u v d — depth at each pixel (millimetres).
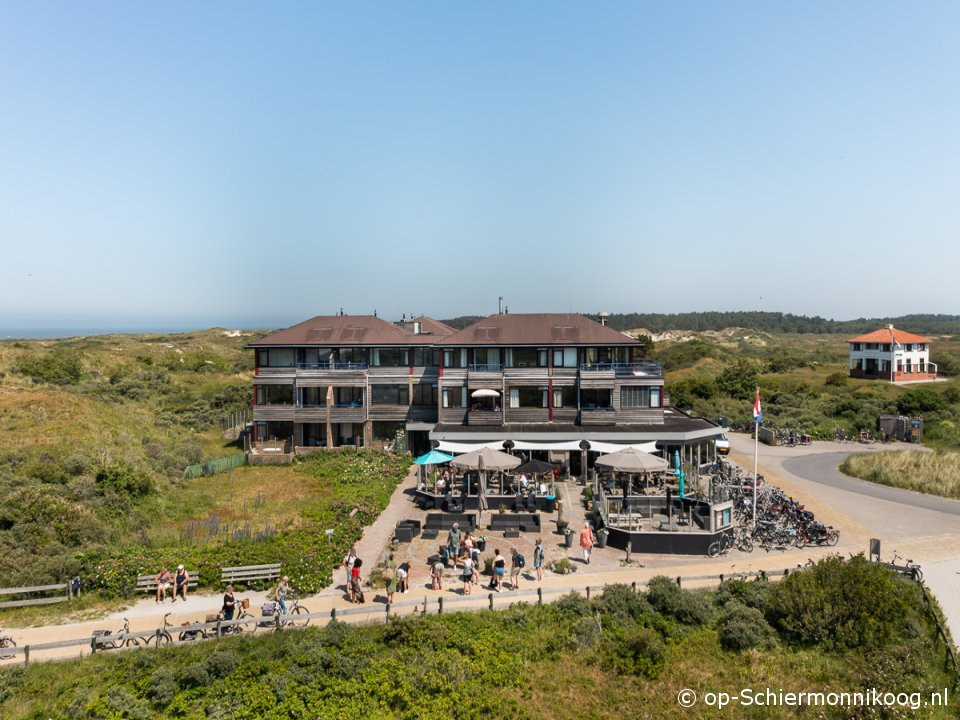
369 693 21469
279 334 60938
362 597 27469
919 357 97438
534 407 53438
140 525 37375
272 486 47812
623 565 31672
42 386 63469
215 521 37812
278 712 20266
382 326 61469
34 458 42156
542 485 41969
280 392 59688
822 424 72375
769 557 32875
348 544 34062
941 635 24984
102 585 28438
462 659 23047
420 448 59031
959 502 43844
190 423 69812
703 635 25438
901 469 50688
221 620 24984
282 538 33875
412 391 58844
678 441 48531
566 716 21078
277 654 23281
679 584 28297
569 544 34312
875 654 23656
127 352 100125
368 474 49812
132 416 62719
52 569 28672
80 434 49250
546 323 56312
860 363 101438
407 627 24516
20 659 22734
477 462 38062
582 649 24172
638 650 23922
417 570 31047
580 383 52469
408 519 39250
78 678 21766
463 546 31625
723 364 123875
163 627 24438
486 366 54344
